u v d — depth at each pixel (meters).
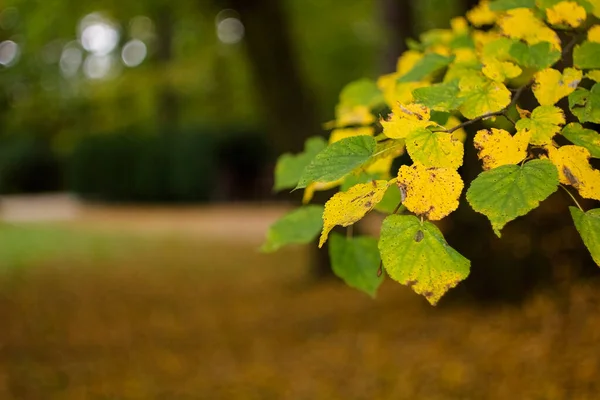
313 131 8.18
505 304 5.00
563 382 3.33
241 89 21.22
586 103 1.30
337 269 1.75
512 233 4.98
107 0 8.88
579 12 1.56
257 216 21.16
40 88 15.16
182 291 8.65
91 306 7.76
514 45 1.51
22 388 4.64
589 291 4.10
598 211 1.11
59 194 33.88
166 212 23.19
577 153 1.14
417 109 1.17
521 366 3.71
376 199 1.05
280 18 7.99
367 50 15.65
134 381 4.74
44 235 16.39
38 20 8.45
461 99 1.29
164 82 15.84
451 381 3.81
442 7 10.14
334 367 4.61
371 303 6.33
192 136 25.14
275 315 6.67
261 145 24.55
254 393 4.33
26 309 7.57
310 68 15.83
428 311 5.45
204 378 4.74
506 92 1.29
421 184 1.06
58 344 5.93
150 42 18.12
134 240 15.23
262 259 11.51
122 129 23.44
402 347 4.70
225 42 15.81
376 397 3.89
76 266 11.27
